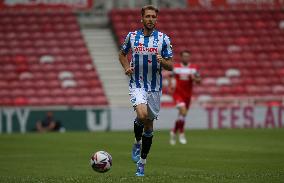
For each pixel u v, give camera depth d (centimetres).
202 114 9656
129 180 3316
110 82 10538
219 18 12081
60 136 7981
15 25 11338
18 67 10625
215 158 4941
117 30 11394
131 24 11550
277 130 8962
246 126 9794
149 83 3684
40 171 4194
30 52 10931
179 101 6769
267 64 11388
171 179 3369
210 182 3241
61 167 4447
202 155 5222
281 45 11806
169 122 9550
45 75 10512
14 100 10069
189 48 11400
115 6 12194
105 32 11619
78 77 10506
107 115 9362
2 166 4538
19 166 4531
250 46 11662
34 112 9181
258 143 6600
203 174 3703
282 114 9894
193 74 6856
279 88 11012
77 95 10225
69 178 3481
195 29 11800
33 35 11219
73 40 11206
